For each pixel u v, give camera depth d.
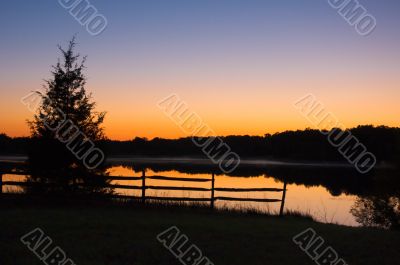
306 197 31.36
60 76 20.67
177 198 18.62
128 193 25.64
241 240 12.62
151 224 14.09
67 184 20.11
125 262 10.23
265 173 58.25
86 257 10.41
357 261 11.20
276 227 14.75
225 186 35.12
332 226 15.83
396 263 11.13
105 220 14.41
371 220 21.80
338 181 46.22
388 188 21.91
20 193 19.00
